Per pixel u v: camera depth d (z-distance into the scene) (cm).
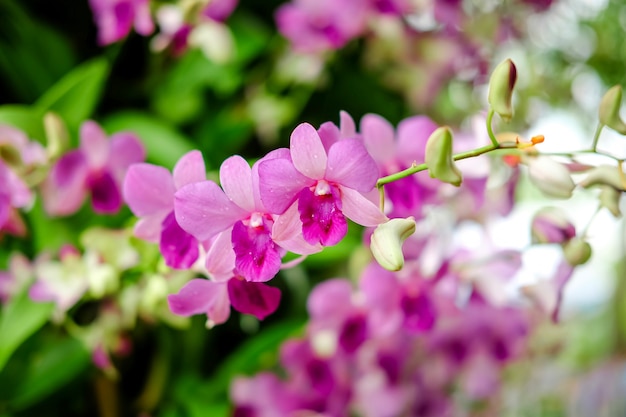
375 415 83
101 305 78
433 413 89
